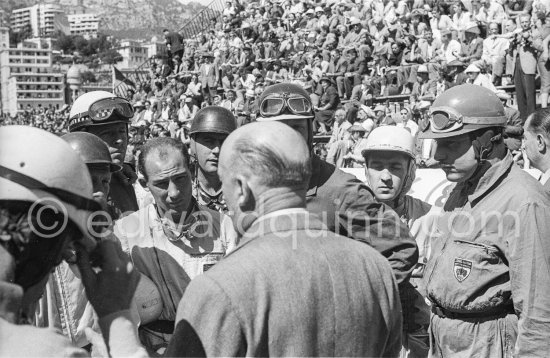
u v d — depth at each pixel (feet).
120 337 7.06
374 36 65.82
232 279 7.29
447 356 12.01
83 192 6.82
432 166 29.27
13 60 354.95
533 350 10.80
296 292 7.35
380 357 8.16
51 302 11.34
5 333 6.04
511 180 11.67
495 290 11.37
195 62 94.53
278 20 87.25
